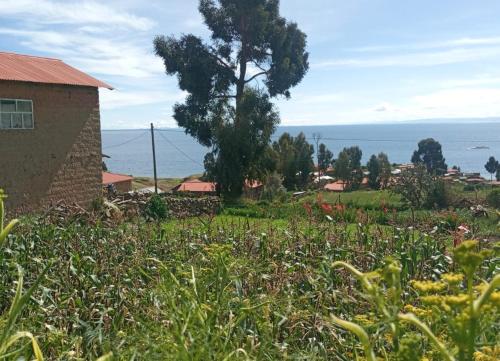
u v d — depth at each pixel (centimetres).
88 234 722
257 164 3759
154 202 2152
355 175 5891
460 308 196
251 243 679
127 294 466
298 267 570
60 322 413
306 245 657
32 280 529
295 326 373
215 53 3900
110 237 723
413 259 549
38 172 2042
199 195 3222
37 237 678
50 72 2184
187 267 471
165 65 3866
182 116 3878
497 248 507
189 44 3816
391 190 3064
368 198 3144
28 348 336
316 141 7400
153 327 322
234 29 3838
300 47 4006
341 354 330
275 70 3912
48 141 2086
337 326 373
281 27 3825
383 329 295
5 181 1908
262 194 3541
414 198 2730
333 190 5238
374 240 689
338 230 777
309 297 424
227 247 402
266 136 3694
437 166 8200
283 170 5184
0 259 529
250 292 432
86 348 352
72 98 2200
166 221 1891
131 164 19125
